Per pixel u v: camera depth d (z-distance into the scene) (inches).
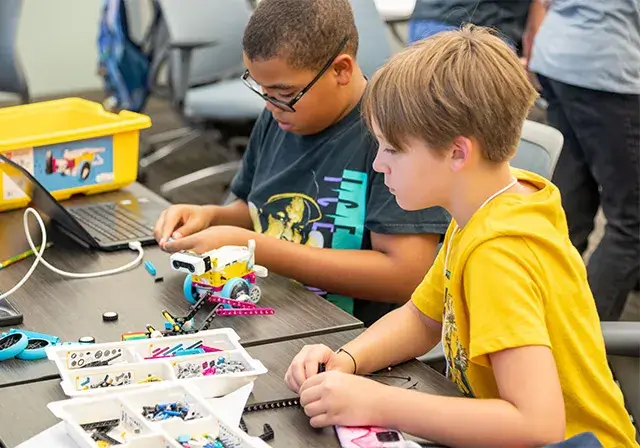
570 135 105.7
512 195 44.5
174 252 60.9
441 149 43.5
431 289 50.0
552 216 44.7
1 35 138.9
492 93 43.0
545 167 65.3
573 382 44.4
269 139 72.5
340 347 49.6
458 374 47.3
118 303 54.9
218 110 135.3
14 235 65.9
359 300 67.2
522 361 40.4
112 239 65.3
